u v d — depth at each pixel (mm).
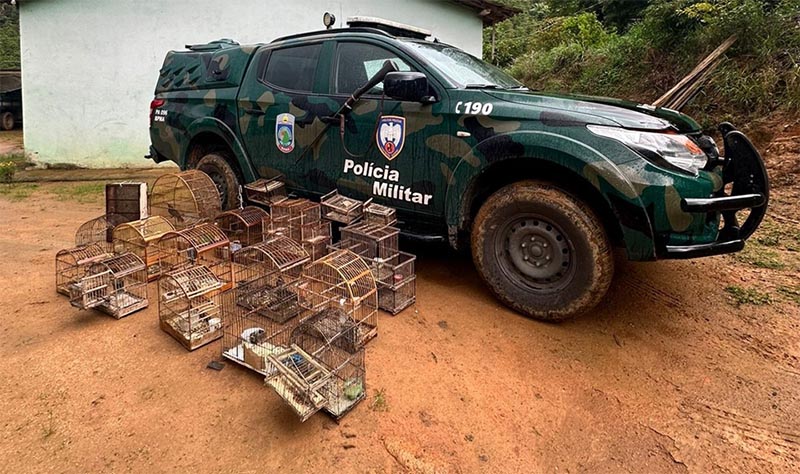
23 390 2096
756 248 3887
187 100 4590
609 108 2750
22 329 2594
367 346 2512
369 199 3430
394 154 3221
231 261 3109
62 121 8891
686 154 2523
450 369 2350
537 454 1862
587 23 11188
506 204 2834
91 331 2592
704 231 2518
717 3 6691
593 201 2693
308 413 1835
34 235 4359
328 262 2654
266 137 3943
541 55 10602
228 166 4430
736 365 2459
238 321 2602
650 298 3146
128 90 8969
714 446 1936
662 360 2494
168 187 4168
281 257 2906
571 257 2670
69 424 1904
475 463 1796
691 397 2221
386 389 2168
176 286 2584
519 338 2648
